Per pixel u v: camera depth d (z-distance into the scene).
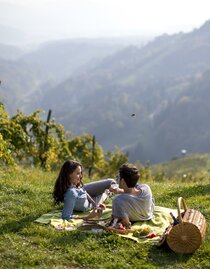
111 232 8.80
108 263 7.55
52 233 8.77
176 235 8.02
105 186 11.06
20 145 20.89
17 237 8.59
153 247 8.27
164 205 11.37
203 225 8.48
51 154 25.47
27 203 10.84
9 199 11.02
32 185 12.86
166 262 7.75
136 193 9.50
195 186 13.77
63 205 10.67
